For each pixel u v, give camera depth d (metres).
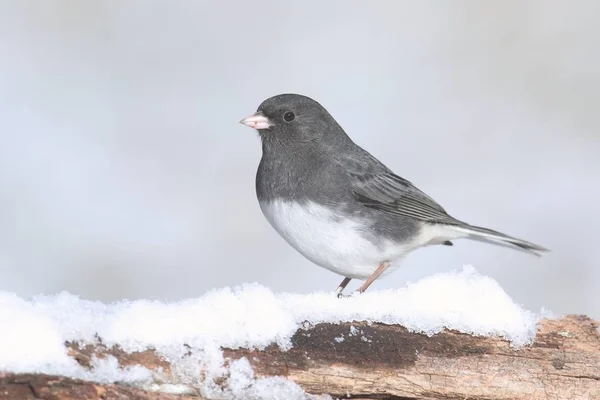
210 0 15.12
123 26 14.77
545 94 14.23
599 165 13.27
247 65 14.84
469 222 12.20
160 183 12.60
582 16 14.61
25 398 5.59
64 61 14.46
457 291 6.88
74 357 5.79
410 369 6.59
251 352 6.32
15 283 10.72
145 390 6.00
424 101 14.21
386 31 15.61
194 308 6.34
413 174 13.07
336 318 6.63
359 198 8.69
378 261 8.77
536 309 11.06
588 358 6.74
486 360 6.69
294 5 15.51
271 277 11.38
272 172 8.81
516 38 14.77
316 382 6.43
